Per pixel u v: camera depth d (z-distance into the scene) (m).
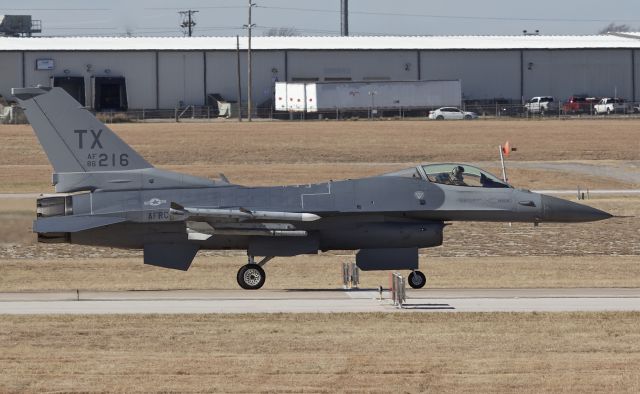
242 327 84.62
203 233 105.56
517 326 85.31
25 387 67.44
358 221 107.75
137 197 106.44
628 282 114.06
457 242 156.00
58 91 106.88
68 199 106.25
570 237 160.38
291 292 104.62
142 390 66.88
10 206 129.62
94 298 100.06
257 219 104.12
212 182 108.06
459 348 78.06
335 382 68.94
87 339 80.44
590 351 77.50
